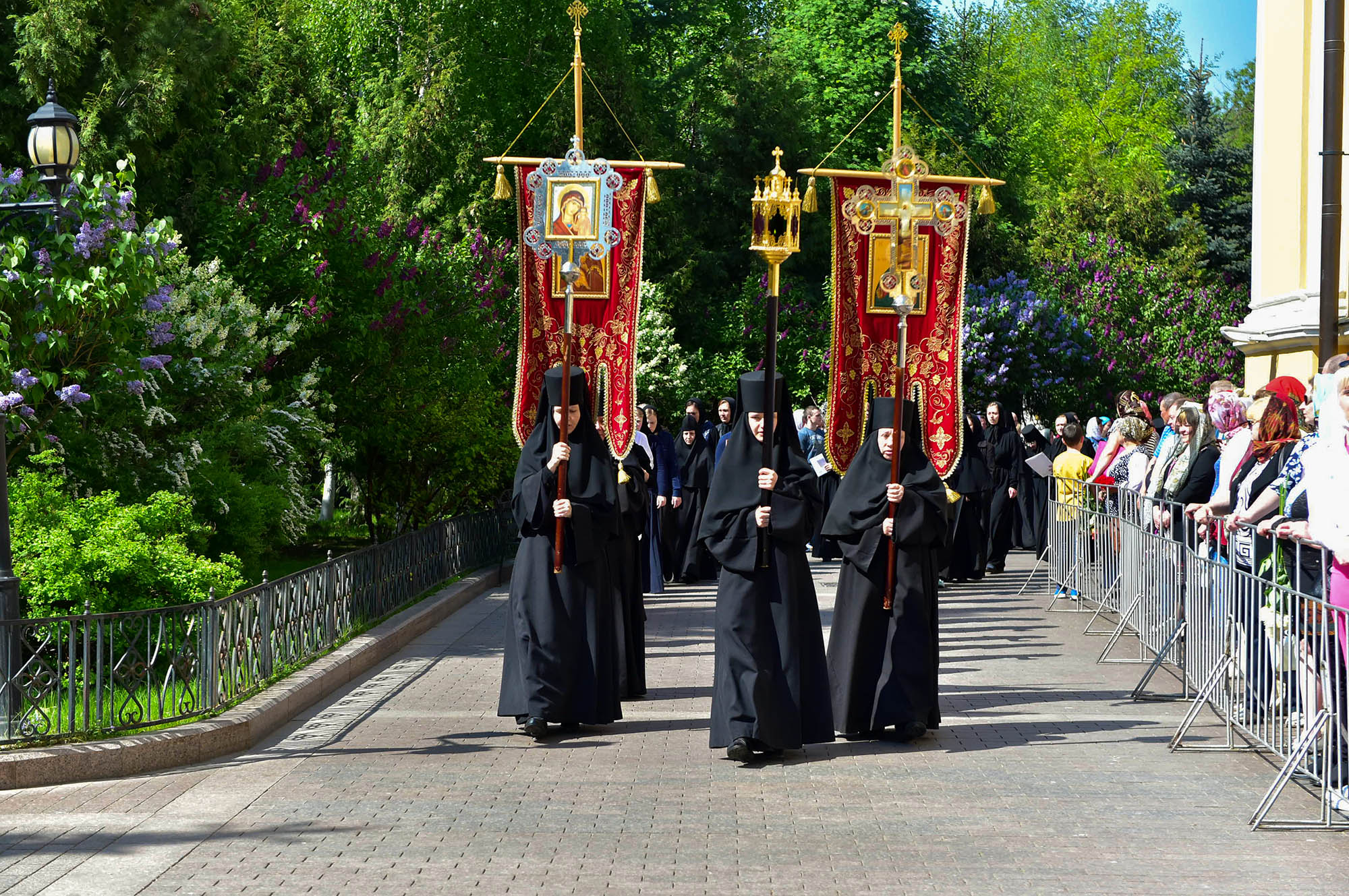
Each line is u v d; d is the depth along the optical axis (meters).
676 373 29.16
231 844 6.58
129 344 12.83
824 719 8.55
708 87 37.84
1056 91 63.72
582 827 6.87
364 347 18.27
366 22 32.50
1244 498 9.23
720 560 8.50
